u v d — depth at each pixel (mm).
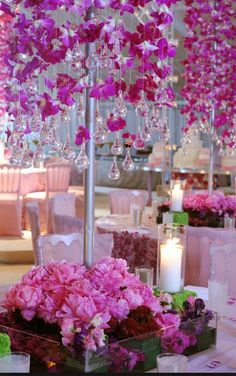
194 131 5883
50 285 2219
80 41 2336
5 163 8484
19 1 2490
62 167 8422
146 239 4457
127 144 2643
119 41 2381
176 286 2695
